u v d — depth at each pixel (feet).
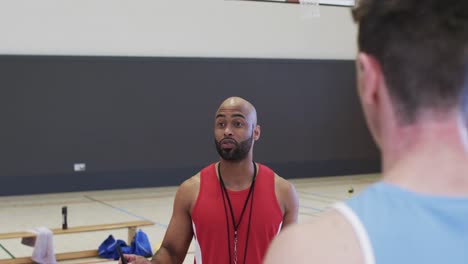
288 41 37.11
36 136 31.40
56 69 31.65
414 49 2.23
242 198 7.57
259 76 36.19
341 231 2.25
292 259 2.24
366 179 36.58
